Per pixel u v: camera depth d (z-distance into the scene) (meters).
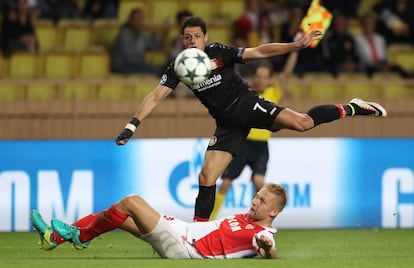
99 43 57.12
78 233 26.91
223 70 30.30
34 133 46.88
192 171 43.59
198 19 29.97
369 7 60.50
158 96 29.84
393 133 47.34
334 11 54.84
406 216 44.53
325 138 44.19
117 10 59.25
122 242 36.31
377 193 44.41
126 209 26.45
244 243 27.03
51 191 43.19
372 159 44.41
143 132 46.97
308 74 54.06
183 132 47.00
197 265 25.39
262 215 26.97
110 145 43.50
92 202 43.34
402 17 58.12
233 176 41.31
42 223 27.06
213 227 27.22
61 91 49.28
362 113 31.84
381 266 26.31
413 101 47.53
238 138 30.92
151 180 43.56
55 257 29.67
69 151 43.34
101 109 47.09
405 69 57.19
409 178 44.50
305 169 44.00
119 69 54.09
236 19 58.50
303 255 31.11
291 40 54.09
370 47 55.69
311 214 43.97
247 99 30.55
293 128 30.59
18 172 43.03
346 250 33.50
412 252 32.62
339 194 44.16
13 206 42.91
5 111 46.78
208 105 30.66
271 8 59.25
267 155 41.28
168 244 26.88
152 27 56.28
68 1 59.03
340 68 54.62
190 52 28.89
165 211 43.50
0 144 43.03
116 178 43.44
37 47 55.53
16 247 34.03
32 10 58.72
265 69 41.62
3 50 55.16
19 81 47.56
